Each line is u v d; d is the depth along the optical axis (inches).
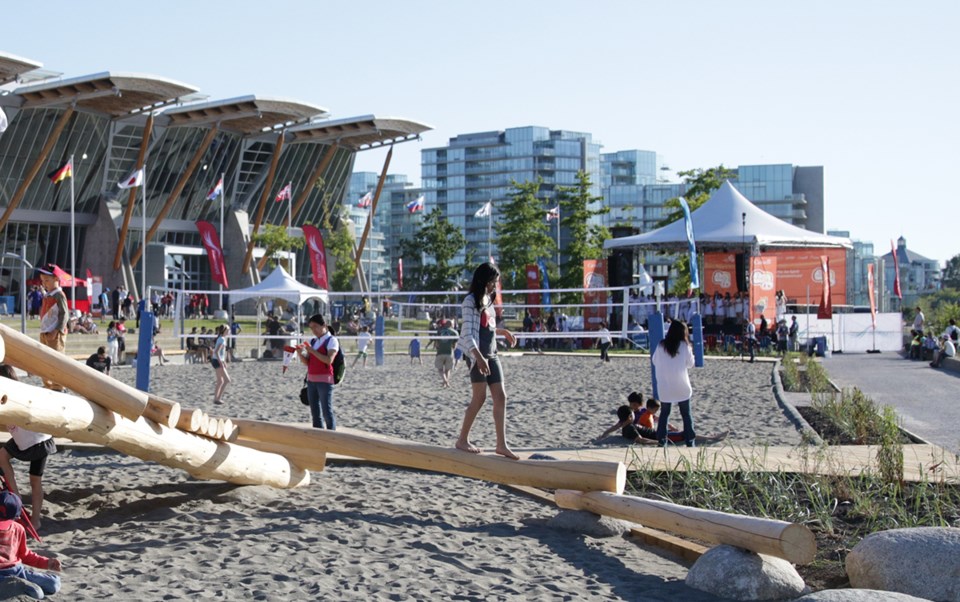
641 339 1705.2
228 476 367.2
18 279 2519.7
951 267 6008.9
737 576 252.8
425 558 283.6
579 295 2711.6
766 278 1556.3
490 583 258.5
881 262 2394.2
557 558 291.4
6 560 237.5
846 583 267.3
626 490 389.1
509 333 367.9
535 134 7322.8
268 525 323.9
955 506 337.7
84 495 376.2
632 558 295.7
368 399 812.0
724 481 381.4
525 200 3029.0
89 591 238.7
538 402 786.2
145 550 285.1
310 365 498.9
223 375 781.3
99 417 311.6
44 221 2524.6
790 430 599.2
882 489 352.2
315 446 386.6
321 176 3002.0
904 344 1715.1
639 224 7470.5
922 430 613.6
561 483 335.9
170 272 2755.9
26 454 314.0
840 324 1696.6
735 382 1000.9
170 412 332.8
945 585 228.8
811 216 6609.3
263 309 2416.3
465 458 354.3
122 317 1980.8
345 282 3016.7
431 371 1195.3
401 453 366.6
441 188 7564.0
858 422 549.6
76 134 2391.7
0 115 426.9
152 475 422.3
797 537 251.8
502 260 3031.5
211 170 2736.2
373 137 2896.2
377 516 344.8
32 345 304.2
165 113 2461.9
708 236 1668.3
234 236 2839.6
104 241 2600.9
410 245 3686.0
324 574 260.2
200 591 241.0
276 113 2518.5
